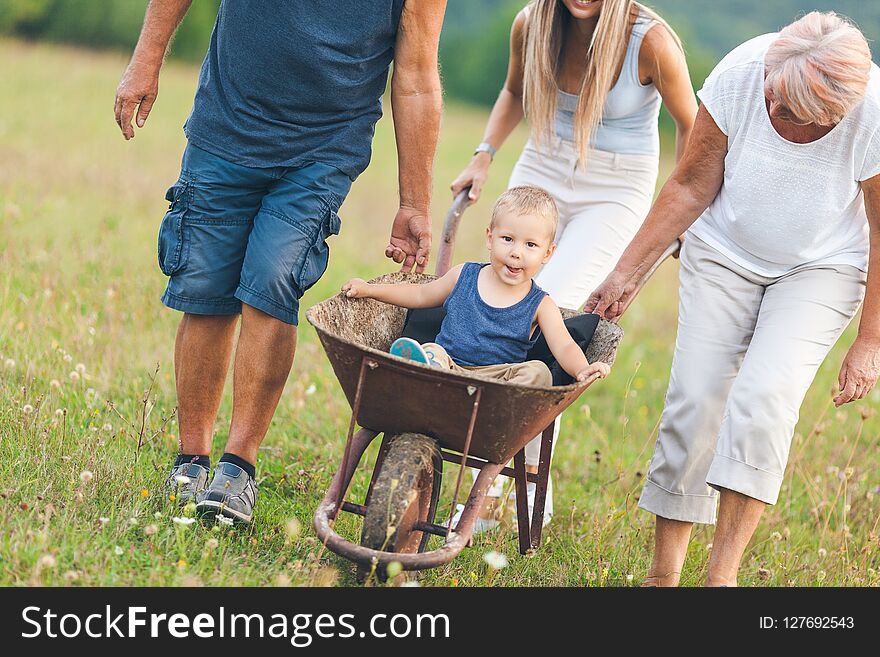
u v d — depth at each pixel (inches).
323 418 478.0
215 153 341.1
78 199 866.8
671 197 341.7
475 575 330.3
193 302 346.3
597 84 387.9
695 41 4441.4
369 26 335.6
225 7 339.0
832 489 460.8
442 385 279.4
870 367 313.1
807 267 324.5
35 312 511.2
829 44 291.0
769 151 317.7
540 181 418.3
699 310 336.2
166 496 341.7
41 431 363.3
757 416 305.1
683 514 337.4
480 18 5492.1
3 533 291.0
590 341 335.0
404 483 282.4
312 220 341.1
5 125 1214.3
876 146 303.0
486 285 332.5
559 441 515.2
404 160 354.6
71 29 2957.7
